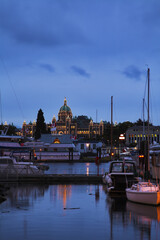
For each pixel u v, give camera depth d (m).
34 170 50.50
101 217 25.02
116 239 19.62
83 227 22.23
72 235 20.41
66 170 71.38
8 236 20.16
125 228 21.94
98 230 21.52
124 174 37.31
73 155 112.19
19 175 47.75
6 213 26.47
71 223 23.31
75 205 29.86
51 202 31.19
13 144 71.50
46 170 71.25
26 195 35.34
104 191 38.41
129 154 128.25
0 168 49.06
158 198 28.72
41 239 19.56
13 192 37.56
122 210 27.38
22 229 21.73
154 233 20.80
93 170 71.62
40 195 35.31
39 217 25.08
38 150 109.75
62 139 116.81
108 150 162.50
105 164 99.94
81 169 75.00
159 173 44.47
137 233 20.83
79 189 40.12
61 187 41.97
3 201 31.78
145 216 25.12
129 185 36.84
